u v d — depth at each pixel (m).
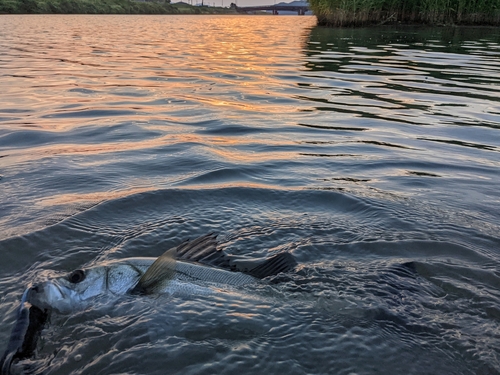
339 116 1.61
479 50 3.72
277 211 0.82
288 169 1.06
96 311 0.51
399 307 0.54
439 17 5.73
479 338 0.49
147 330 0.48
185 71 2.62
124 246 0.69
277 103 1.81
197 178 0.97
